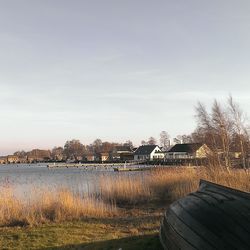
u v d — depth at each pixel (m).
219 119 44.47
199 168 24.50
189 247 5.35
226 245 4.73
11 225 13.29
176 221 6.27
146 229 11.68
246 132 44.41
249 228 4.71
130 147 140.88
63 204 14.75
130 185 20.52
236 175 20.91
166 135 125.69
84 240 10.31
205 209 5.73
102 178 22.69
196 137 50.84
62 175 53.69
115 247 9.03
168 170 25.69
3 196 14.67
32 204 14.88
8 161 166.88
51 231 11.67
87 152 148.75
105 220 13.73
